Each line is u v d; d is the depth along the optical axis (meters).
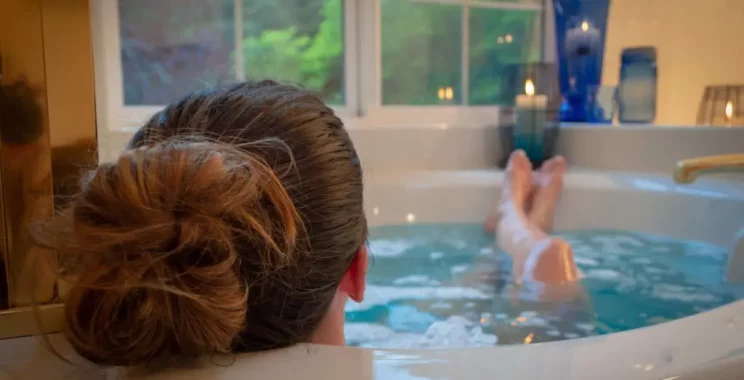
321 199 0.44
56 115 0.46
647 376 0.32
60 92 0.46
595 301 0.92
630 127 1.47
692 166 0.81
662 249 1.21
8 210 0.45
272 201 0.39
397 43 1.76
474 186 1.48
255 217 0.38
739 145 1.24
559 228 1.42
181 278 0.35
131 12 1.46
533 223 1.36
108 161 0.39
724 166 0.80
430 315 0.89
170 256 0.35
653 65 1.73
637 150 1.46
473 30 1.81
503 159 1.70
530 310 0.90
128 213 0.35
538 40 1.86
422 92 1.80
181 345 0.36
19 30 0.45
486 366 0.35
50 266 0.45
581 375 0.33
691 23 1.73
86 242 0.35
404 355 0.37
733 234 1.11
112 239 0.34
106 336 0.35
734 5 1.65
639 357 0.34
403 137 1.61
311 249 0.43
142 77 1.49
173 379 0.35
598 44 1.76
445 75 1.82
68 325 0.36
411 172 1.58
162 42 1.50
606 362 0.34
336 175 0.45
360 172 0.49
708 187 1.20
